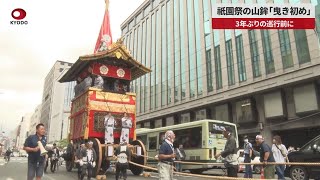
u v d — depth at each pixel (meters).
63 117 105.94
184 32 41.62
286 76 26.73
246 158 14.42
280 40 27.97
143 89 51.06
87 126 15.15
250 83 30.00
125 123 15.94
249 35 31.12
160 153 7.71
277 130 28.39
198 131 18.55
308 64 25.36
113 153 14.16
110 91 16.28
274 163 8.45
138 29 55.97
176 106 40.94
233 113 33.09
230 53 33.25
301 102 26.28
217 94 33.94
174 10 44.88
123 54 16.72
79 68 17.92
